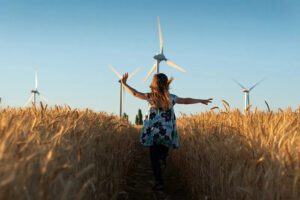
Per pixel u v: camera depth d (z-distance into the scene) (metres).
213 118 10.62
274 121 7.17
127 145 12.70
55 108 9.43
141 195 9.62
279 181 4.85
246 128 7.11
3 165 3.54
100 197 7.10
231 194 6.37
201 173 8.33
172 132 8.92
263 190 5.04
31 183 3.87
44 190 3.93
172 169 11.68
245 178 5.66
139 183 11.05
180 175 10.58
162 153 9.09
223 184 6.78
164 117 8.84
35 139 4.88
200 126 9.81
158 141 8.79
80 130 6.94
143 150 17.83
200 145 8.52
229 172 6.48
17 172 3.66
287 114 7.98
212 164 7.45
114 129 10.14
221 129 7.90
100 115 12.15
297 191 4.69
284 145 5.32
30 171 3.85
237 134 7.02
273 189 4.89
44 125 6.33
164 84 8.91
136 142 17.58
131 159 12.88
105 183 7.77
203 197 7.93
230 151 6.60
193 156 9.00
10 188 3.46
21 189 3.63
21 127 4.93
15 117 6.27
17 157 3.90
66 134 6.31
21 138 4.42
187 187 9.55
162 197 8.94
